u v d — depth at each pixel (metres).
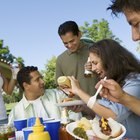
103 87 1.63
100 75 2.26
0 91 3.58
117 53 2.17
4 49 19.09
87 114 2.54
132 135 2.01
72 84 2.42
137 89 1.99
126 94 1.61
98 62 2.22
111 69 2.14
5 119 3.53
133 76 2.07
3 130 1.99
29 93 2.97
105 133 1.69
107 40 2.25
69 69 3.84
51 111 2.94
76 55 3.79
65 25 3.70
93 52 2.25
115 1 1.37
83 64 3.74
